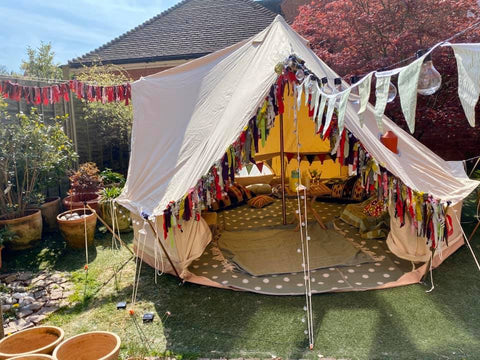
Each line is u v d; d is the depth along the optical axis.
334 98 2.54
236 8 12.32
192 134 4.36
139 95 4.98
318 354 2.78
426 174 4.30
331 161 7.48
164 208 3.62
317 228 5.32
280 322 3.21
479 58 1.49
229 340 2.99
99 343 2.53
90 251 5.14
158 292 3.85
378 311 3.32
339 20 7.07
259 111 3.65
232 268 4.24
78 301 3.77
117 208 5.66
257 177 7.69
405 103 1.60
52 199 6.07
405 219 3.96
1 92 4.34
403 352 2.77
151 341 3.01
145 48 11.07
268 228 5.45
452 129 6.33
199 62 5.38
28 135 5.18
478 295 3.56
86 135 7.29
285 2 12.77
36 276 4.39
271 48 4.64
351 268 4.14
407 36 6.07
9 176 5.20
